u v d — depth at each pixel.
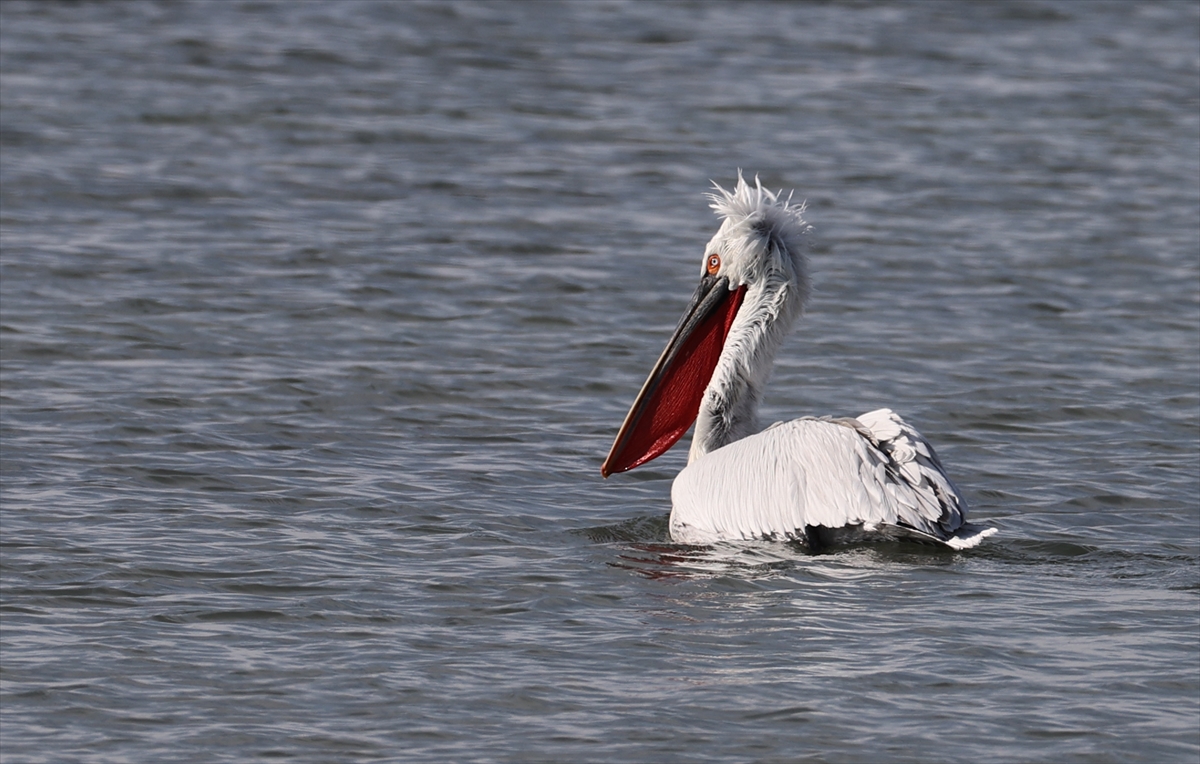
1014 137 31.45
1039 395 17.48
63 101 31.62
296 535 12.77
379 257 22.70
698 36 40.50
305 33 38.88
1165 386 17.86
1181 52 40.09
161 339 18.86
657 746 8.93
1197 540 12.96
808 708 9.42
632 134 31.05
